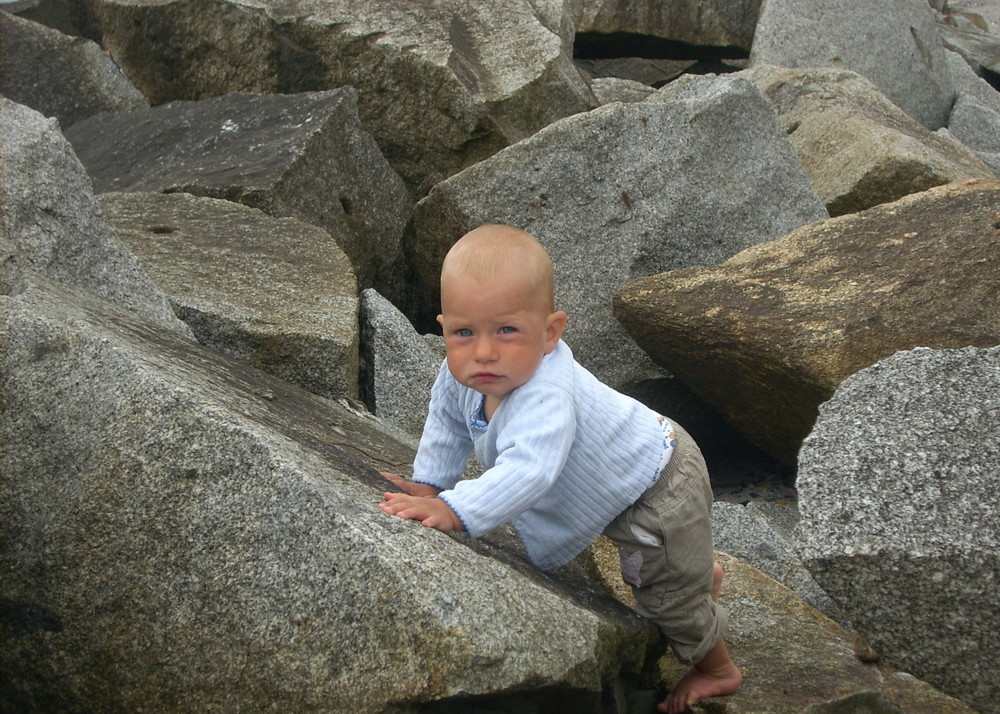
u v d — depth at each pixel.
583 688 2.09
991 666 2.66
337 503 2.09
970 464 2.79
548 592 2.22
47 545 2.23
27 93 7.95
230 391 2.75
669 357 4.95
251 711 2.00
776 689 2.67
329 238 5.33
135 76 8.49
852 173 7.00
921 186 6.77
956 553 2.61
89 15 8.81
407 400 4.59
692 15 11.45
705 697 2.64
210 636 2.06
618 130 5.79
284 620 2.02
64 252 3.43
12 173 3.32
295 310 4.35
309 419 3.00
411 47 7.44
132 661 2.12
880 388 3.09
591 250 5.65
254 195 5.71
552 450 2.32
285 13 7.79
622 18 11.36
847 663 2.80
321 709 1.94
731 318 4.49
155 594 2.13
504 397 2.43
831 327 4.24
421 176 7.57
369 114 7.57
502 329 2.34
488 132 7.40
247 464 2.17
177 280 4.43
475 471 3.68
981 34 15.91
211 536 2.13
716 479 5.27
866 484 2.82
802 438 4.55
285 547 2.07
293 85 7.83
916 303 4.31
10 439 2.34
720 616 2.65
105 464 2.25
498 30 7.91
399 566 1.97
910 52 11.04
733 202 5.87
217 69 8.02
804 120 7.78
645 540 2.52
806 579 3.47
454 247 2.42
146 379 2.31
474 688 1.91
